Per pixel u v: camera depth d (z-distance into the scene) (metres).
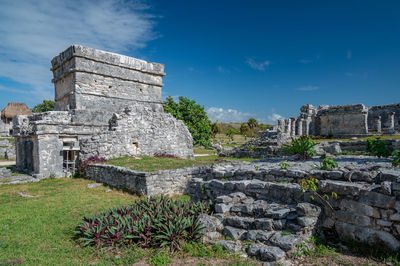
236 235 5.25
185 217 5.65
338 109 29.25
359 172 5.17
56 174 14.66
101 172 12.87
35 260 4.83
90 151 15.02
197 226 5.40
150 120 17.98
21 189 11.82
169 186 10.48
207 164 14.30
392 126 29.25
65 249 5.34
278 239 4.66
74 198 9.83
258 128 69.69
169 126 19.19
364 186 4.81
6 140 33.16
